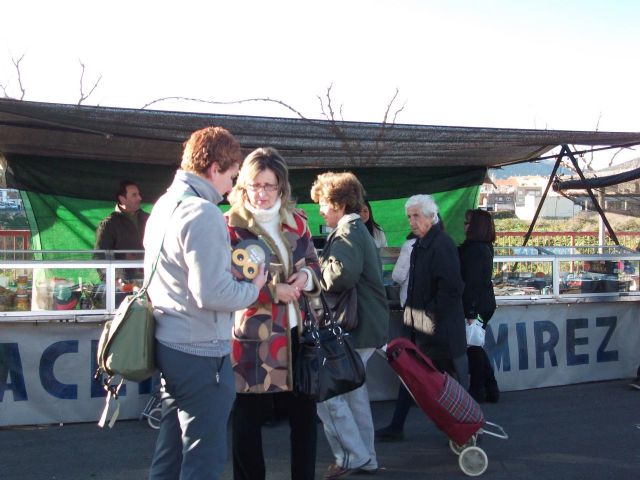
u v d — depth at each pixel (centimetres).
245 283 299
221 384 296
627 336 705
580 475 456
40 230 838
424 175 974
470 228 584
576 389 668
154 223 299
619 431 546
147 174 872
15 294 516
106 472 450
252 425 351
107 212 864
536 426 557
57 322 524
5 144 747
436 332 485
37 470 451
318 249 651
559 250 703
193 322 290
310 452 364
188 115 578
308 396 345
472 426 442
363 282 438
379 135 680
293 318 350
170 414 319
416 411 598
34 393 526
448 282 481
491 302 585
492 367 639
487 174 991
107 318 530
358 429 447
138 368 288
